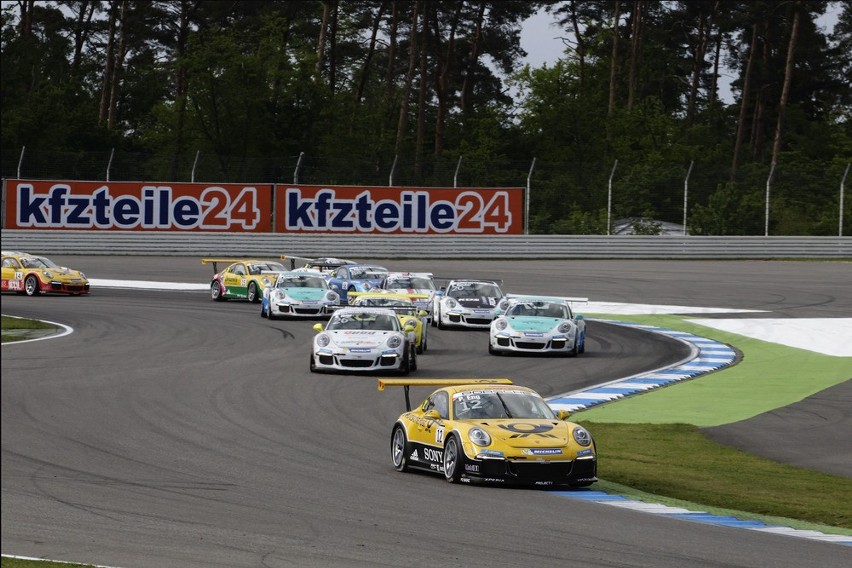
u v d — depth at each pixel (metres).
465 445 23.80
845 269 91.62
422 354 48.53
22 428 29.53
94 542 17.69
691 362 47.12
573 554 17.69
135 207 94.81
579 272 87.38
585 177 102.12
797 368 45.44
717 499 23.58
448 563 16.92
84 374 40.25
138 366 42.69
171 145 140.38
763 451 29.30
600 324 61.78
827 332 57.16
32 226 93.38
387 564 16.77
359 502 21.67
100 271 85.06
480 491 23.27
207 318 60.72
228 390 37.47
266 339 52.31
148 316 61.22
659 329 59.94
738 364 46.75
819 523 21.62
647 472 26.36
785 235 101.00
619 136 157.62
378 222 96.19
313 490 22.84
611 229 100.19
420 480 24.42
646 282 81.44
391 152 148.00
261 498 21.84
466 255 96.88
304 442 28.98
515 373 42.94
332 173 103.38
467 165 102.69
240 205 95.38
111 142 138.00
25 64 153.50
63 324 57.25
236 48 141.62
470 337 55.28
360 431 31.00
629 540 18.84
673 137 158.25
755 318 63.19
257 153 137.38
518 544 18.30
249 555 17.08
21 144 132.38
